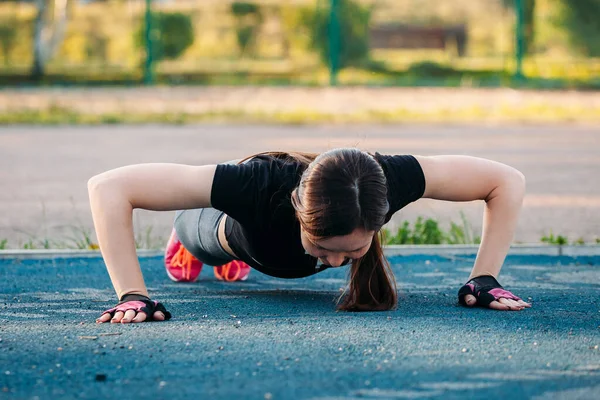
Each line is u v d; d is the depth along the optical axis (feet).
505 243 14.62
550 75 78.13
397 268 18.86
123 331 12.83
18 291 16.28
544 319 13.67
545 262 19.48
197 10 82.99
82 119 54.34
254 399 9.97
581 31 81.15
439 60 91.81
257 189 12.60
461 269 18.76
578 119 55.67
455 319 13.62
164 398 10.02
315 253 12.03
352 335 12.61
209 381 10.58
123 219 13.29
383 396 10.08
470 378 10.69
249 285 17.20
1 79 77.46
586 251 20.56
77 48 82.94
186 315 14.05
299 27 82.64
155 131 50.03
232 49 83.35
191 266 17.22
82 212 26.37
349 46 82.89
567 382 10.58
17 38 82.89
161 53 82.38
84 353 11.69
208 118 55.42
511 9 95.40
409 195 13.05
